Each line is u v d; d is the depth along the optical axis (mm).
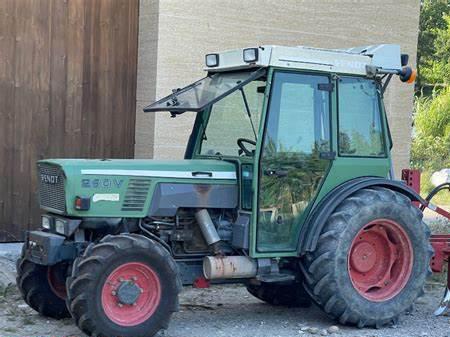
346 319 6316
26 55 8992
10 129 8945
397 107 11492
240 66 6348
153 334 5711
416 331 6395
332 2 10734
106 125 9547
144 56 9578
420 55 30578
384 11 11172
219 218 6391
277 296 7121
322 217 6273
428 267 6699
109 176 5910
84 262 5512
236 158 6426
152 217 6148
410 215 6566
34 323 6316
